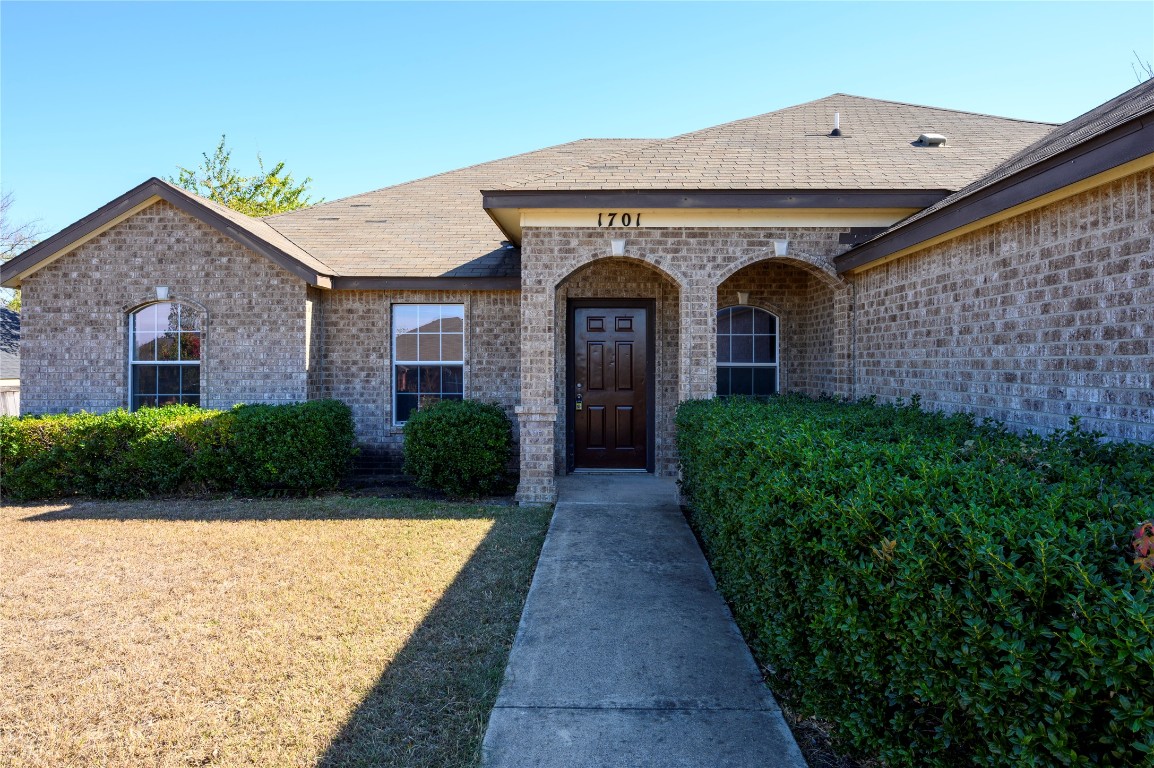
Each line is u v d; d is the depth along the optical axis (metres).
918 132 9.62
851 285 8.24
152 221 9.88
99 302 9.93
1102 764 1.82
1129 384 4.11
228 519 7.51
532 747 3.12
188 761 3.07
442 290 10.19
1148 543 1.80
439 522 7.38
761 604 3.72
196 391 10.02
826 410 6.29
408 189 13.16
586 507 8.12
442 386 10.52
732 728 3.29
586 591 5.20
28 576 5.54
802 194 7.62
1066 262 4.67
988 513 2.35
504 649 4.18
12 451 8.57
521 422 8.34
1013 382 5.27
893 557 2.35
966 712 2.19
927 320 6.59
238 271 9.78
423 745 3.17
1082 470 3.03
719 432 4.98
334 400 9.59
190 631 4.43
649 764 2.99
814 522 2.91
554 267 8.17
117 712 3.47
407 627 4.49
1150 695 1.67
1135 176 4.06
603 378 10.55
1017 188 4.82
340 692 3.64
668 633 4.41
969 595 2.08
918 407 6.27
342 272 10.02
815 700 3.12
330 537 6.73
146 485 8.76
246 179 28.02
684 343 8.17
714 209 7.93
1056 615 1.93
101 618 4.66
